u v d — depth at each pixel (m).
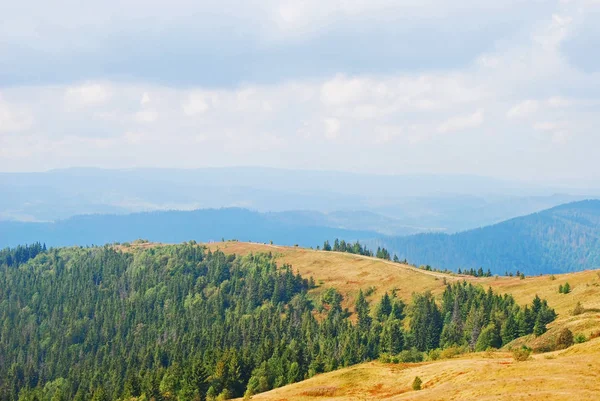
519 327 154.12
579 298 171.38
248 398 115.94
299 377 155.88
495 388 72.56
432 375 97.19
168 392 175.88
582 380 69.94
